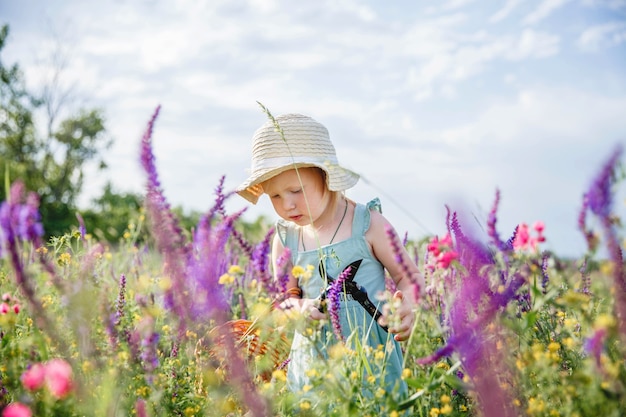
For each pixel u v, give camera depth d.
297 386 3.06
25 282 2.38
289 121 3.60
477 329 2.23
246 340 2.87
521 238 2.36
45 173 43.34
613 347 2.14
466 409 2.65
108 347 2.59
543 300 2.27
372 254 3.50
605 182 1.92
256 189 3.84
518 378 2.26
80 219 3.54
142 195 2.38
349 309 3.27
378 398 2.36
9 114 42.12
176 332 2.92
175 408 2.64
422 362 2.24
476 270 2.29
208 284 2.35
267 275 2.67
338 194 3.64
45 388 2.31
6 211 2.28
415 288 2.36
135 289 3.73
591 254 2.04
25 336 2.86
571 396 2.07
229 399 2.56
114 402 2.33
